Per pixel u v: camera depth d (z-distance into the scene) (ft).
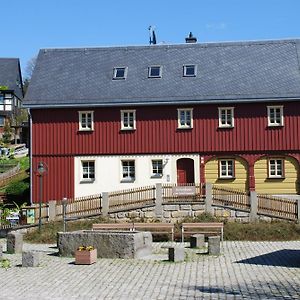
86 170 135.85
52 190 135.13
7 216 107.96
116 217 109.09
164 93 134.82
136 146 134.41
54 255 78.38
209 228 97.45
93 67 144.97
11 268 66.69
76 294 51.01
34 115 136.98
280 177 130.93
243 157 132.05
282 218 105.60
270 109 132.57
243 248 84.53
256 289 52.47
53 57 149.59
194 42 162.09
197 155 133.18
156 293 50.96
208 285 54.60
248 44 147.23
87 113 136.05
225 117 133.59
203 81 137.08
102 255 74.79
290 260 71.31
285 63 140.36
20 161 215.31
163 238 96.22
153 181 133.39
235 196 107.76
